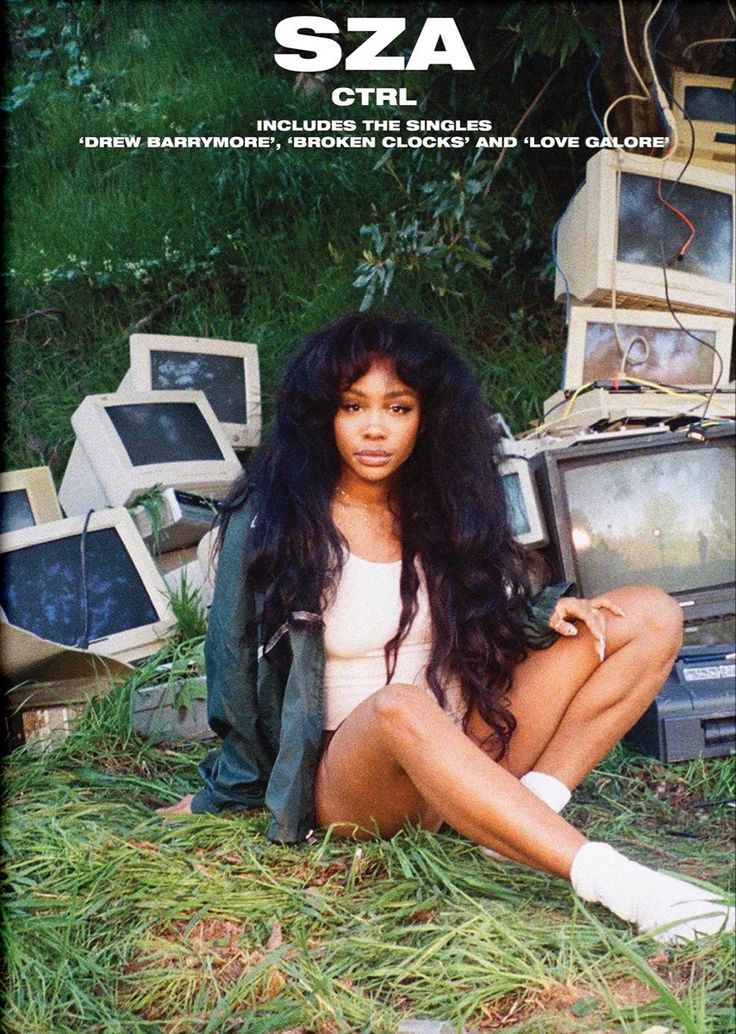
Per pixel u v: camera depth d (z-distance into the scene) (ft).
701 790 10.37
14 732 10.11
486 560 8.06
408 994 6.61
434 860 7.59
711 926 6.75
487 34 17.66
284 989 6.64
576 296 14.16
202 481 13.28
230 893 7.46
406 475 8.04
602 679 8.18
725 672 10.86
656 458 11.62
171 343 14.57
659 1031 6.10
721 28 15.28
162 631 11.26
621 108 16.06
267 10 23.35
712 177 13.71
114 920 7.32
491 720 8.11
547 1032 6.16
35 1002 6.61
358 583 7.89
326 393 7.68
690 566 11.66
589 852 6.94
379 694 7.22
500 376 16.21
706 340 13.67
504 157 17.46
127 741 10.19
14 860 7.93
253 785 8.36
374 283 15.25
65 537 11.19
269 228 19.08
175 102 21.34
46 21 24.00
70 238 19.13
